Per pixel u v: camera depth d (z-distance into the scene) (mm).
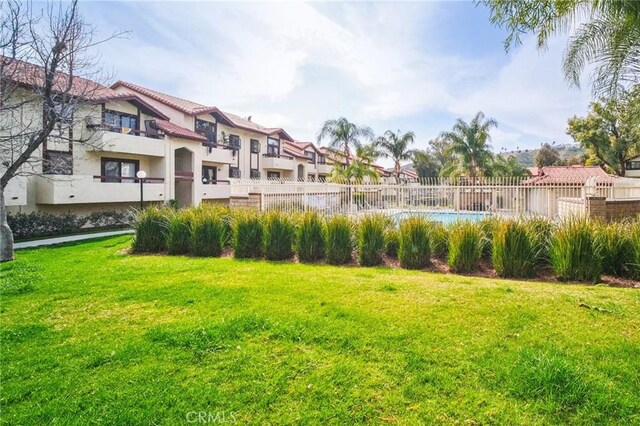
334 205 13867
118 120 19828
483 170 29891
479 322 3760
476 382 2678
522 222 7039
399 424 2275
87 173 18047
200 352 3215
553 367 2674
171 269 6859
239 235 8609
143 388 2680
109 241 12195
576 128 32812
